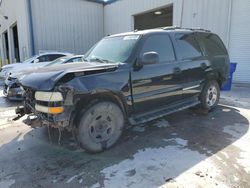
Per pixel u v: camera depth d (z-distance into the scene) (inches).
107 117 141.4
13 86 277.1
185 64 182.1
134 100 150.4
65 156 137.7
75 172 120.1
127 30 609.3
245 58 384.8
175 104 183.0
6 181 113.3
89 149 136.2
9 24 765.3
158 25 725.3
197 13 430.0
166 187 104.9
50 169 123.6
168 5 491.2
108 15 671.8
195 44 198.8
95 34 679.7
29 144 155.3
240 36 384.5
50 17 580.7
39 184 110.3
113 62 151.9
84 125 132.2
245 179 109.7
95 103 135.0
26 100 148.7
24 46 580.1
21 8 563.8
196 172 116.3
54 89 122.0
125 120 151.3
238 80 396.5
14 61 740.0
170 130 175.8
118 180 111.7
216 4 400.8
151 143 152.8
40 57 421.1
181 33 189.2
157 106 168.2
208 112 219.3
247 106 243.8
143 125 186.5
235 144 148.9
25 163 130.3
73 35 630.5
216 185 105.3
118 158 133.7
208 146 146.6
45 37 577.6
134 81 148.5
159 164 125.3
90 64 147.1
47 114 128.3
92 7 662.5
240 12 378.3
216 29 406.3
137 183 108.7
